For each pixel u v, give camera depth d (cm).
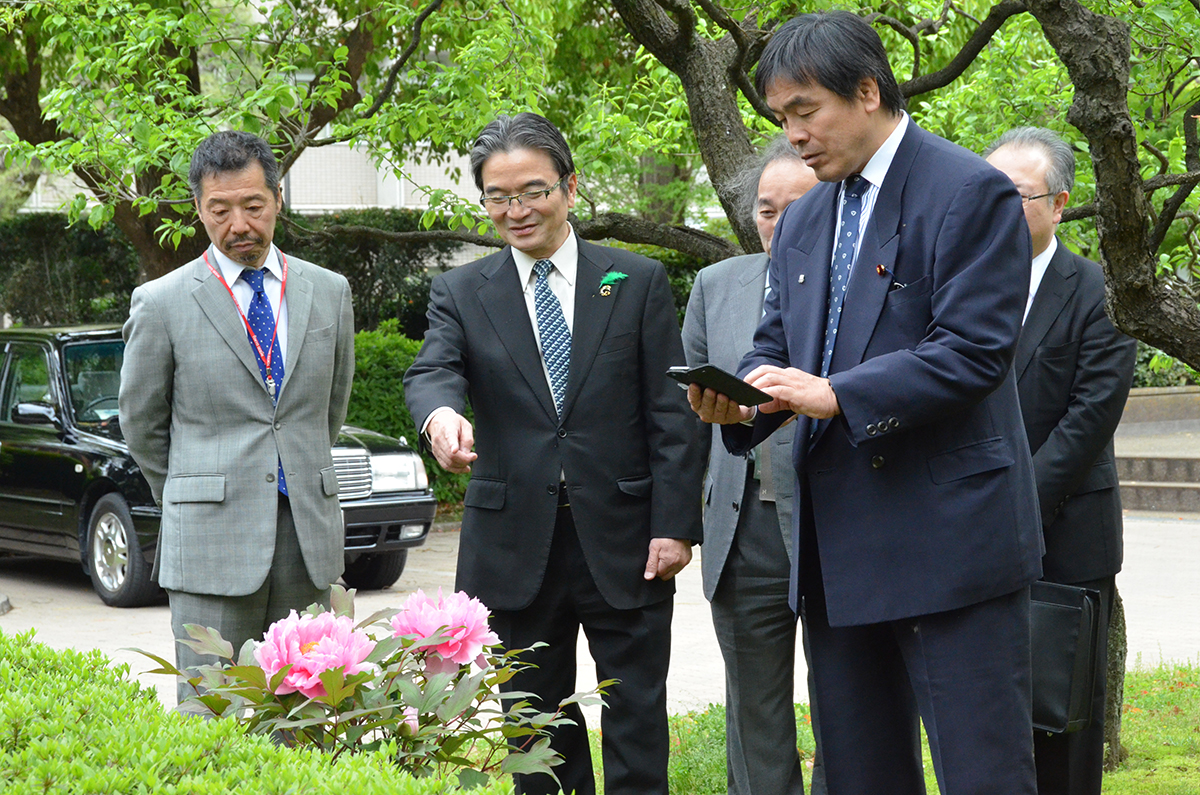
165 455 363
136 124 662
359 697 214
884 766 274
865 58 245
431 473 1297
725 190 500
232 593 345
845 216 261
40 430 875
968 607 247
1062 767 354
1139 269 298
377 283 1802
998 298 238
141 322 351
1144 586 893
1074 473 353
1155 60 483
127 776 171
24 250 1800
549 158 329
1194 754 462
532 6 977
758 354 282
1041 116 609
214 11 806
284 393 356
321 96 708
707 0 473
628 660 339
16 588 890
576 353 335
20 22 988
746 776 367
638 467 341
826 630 275
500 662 233
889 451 249
